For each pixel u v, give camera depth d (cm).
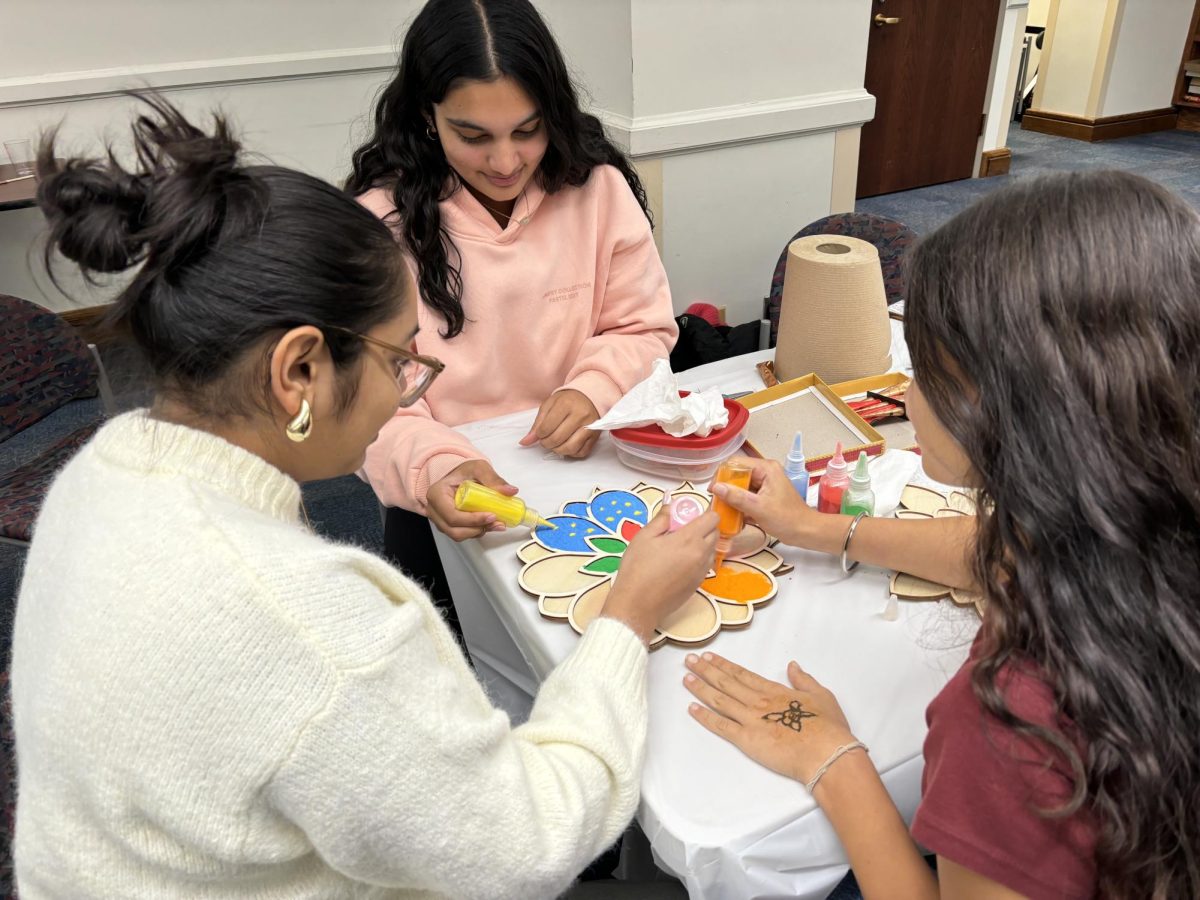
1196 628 46
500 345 135
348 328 57
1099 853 50
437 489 105
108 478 55
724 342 224
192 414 57
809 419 121
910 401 64
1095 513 46
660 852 69
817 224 197
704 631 85
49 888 55
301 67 314
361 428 63
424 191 125
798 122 259
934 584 90
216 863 53
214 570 49
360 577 56
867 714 77
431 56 113
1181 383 46
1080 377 46
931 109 434
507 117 114
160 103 56
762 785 70
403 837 53
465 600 122
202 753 49
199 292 52
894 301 185
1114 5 496
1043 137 550
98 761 49
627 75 231
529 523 102
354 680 50
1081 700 48
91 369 164
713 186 257
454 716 55
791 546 97
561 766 64
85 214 51
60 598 52
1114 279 46
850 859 66
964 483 58
